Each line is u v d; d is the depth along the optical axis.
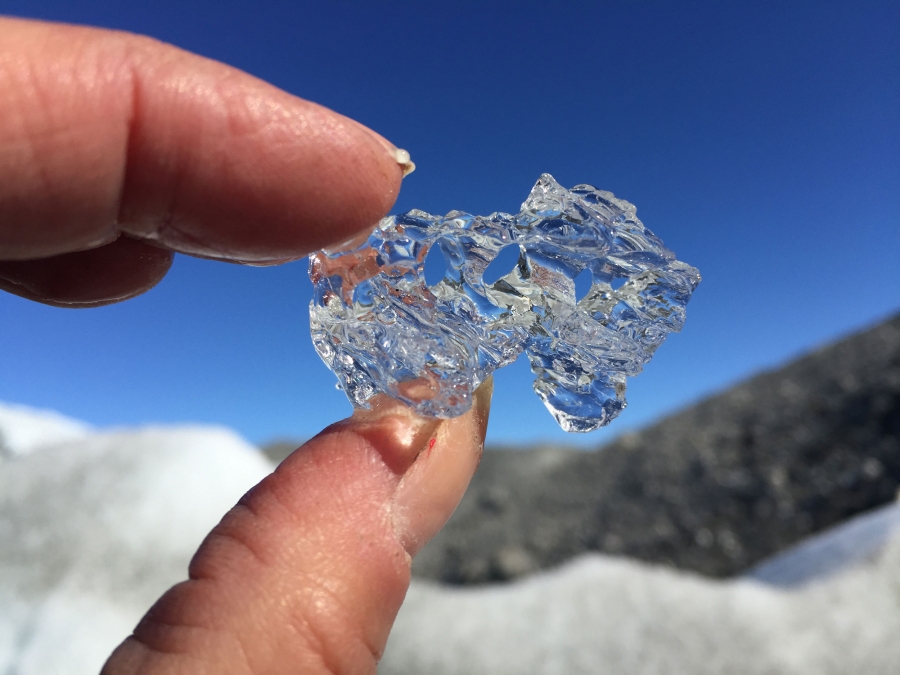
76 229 0.06
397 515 0.05
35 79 0.05
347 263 0.06
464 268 0.06
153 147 0.05
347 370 0.06
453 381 0.05
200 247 0.06
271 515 0.05
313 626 0.05
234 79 0.06
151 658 0.05
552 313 0.06
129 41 0.05
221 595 0.05
